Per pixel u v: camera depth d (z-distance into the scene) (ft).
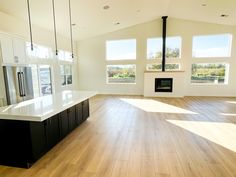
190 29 25.02
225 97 24.77
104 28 24.98
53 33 22.02
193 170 7.47
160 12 22.95
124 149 9.51
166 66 26.91
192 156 8.66
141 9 20.29
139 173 7.29
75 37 26.73
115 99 24.59
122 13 20.24
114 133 11.91
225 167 7.68
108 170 7.54
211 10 19.35
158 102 22.08
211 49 25.14
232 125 13.16
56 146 9.98
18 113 7.53
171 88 25.90
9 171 7.61
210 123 13.67
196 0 17.43
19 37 14.12
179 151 9.20
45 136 8.85
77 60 29.84
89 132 12.16
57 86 23.36
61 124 10.59
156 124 13.64
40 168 7.77
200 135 11.32
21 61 14.40
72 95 12.79
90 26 22.67
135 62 27.68
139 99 24.30
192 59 25.64
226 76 25.25
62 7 15.46
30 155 7.75
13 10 14.29
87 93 13.88
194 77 26.23
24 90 14.38
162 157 8.60
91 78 29.89
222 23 23.47
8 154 7.95
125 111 17.81
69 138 11.13
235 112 16.83
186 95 26.66
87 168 7.71
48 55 21.20
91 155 8.89
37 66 19.29
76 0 14.73
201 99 23.65
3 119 7.68
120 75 28.99
